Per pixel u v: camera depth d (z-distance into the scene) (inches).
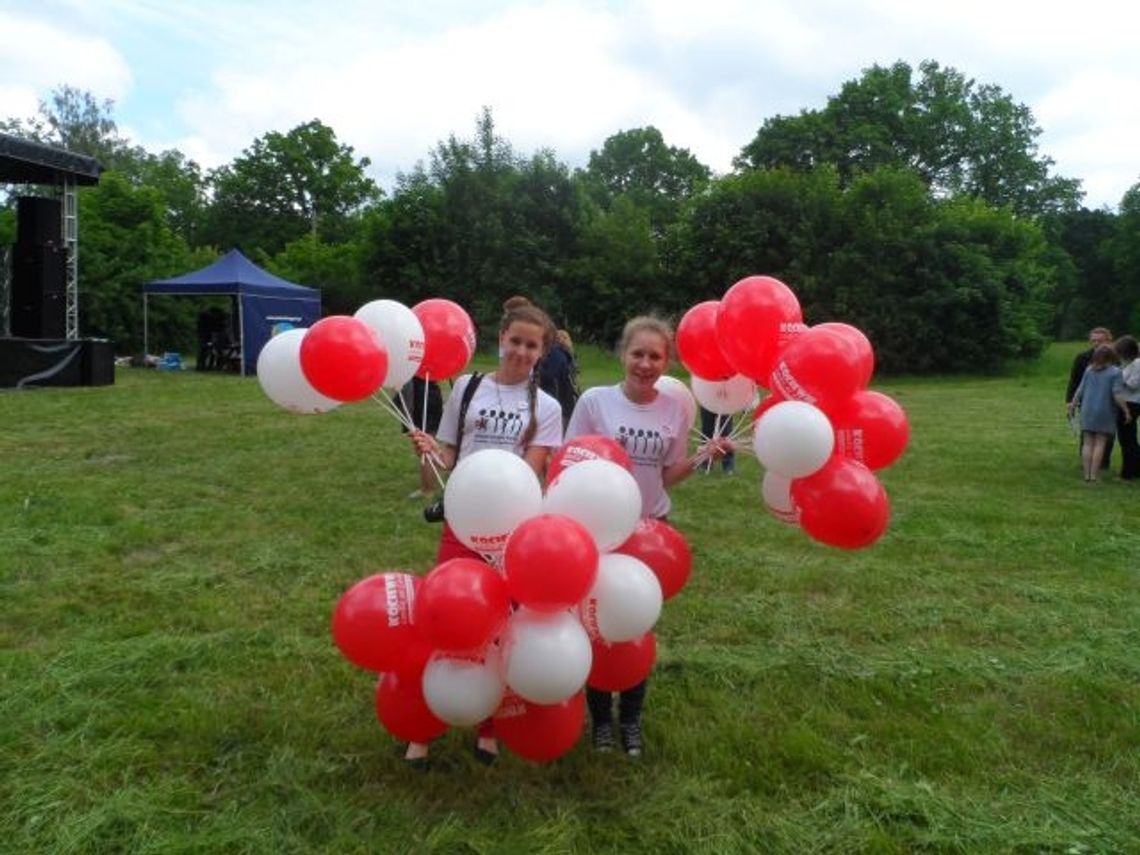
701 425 344.2
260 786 111.9
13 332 668.7
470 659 101.7
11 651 153.1
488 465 102.6
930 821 107.3
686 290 1187.9
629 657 110.5
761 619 178.9
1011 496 315.6
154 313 1082.1
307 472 327.3
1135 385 336.2
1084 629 176.1
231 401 562.6
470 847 101.1
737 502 293.0
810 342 107.0
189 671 147.3
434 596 96.2
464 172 1218.0
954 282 1076.5
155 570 204.1
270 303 828.0
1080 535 253.8
